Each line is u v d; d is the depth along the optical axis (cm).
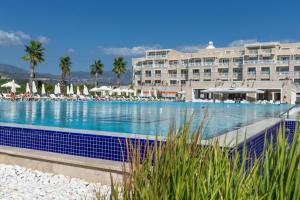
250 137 543
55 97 3606
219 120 1600
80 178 513
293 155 150
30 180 506
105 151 587
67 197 424
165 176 167
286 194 142
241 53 5838
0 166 588
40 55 4434
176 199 158
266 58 5591
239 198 153
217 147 181
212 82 4841
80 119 1648
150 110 2320
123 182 195
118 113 2019
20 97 3266
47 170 553
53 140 655
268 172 155
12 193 438
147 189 170
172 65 6669
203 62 6200
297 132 157
